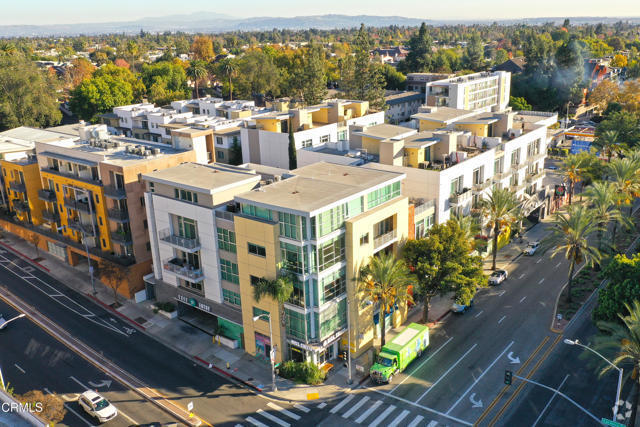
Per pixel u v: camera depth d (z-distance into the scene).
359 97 140.75
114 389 48.41
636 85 158.62
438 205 62.94
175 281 59.22
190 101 133.88
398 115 155.50
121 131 125.19
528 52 165.12
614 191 69.44
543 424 41.69
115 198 62.88
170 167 62.91
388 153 66.00
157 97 164.38
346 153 73.25
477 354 51.50
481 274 54.16
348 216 49.22
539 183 87.69
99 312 62.66
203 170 58.81
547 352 51.22
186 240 54.44
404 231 56.41
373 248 51.91
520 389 46.06
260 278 49.12
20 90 135.12
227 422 43.66
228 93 178.12
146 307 63.12
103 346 55.50
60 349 55.09
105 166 63.38
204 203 52.69
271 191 50.22
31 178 78.44
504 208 65.75
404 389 46.94
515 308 59.81
